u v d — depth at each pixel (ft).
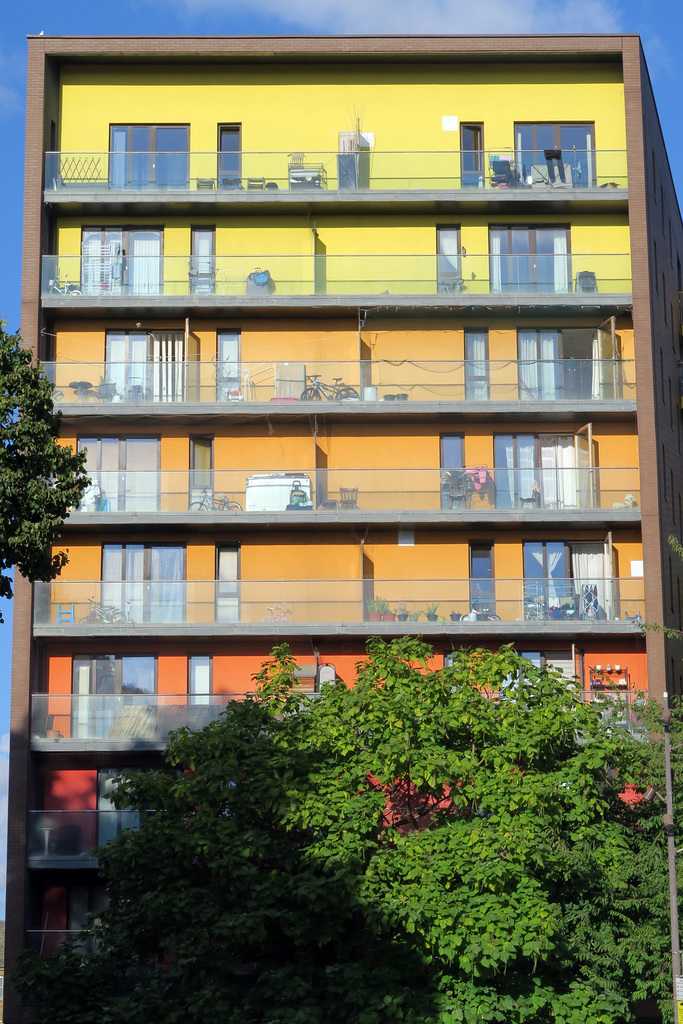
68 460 90.27
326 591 126.00
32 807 121.39
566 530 131.75
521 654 128.06
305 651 127.54
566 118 137.08
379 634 124.77
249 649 127.85
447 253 135.54
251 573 130.11
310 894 79.61
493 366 131.64
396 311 131.95
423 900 78.84
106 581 126.00
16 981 86.17
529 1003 79.92
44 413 91.56
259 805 85.71
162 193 131.34
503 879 79.41
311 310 131.64
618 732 90.27
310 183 133.39
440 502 128.47
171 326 133.49
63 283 130.41
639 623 100.27
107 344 133.39
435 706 87.35
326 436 132.36
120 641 127.75
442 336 133.90
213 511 126.62
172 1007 80.02
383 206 133.39
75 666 127.75
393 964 82.74
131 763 123.85
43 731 120.98
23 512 87.81
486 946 77.10
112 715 121.29
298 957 84.74
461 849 81.41
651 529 128.16
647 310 131.64
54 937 115.96
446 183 133.39
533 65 137.69
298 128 136.15
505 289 132.26
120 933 84.23
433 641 127.95
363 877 80.59
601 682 125.59
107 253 133.69
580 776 86.38
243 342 133.69
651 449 130.00
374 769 84.94
